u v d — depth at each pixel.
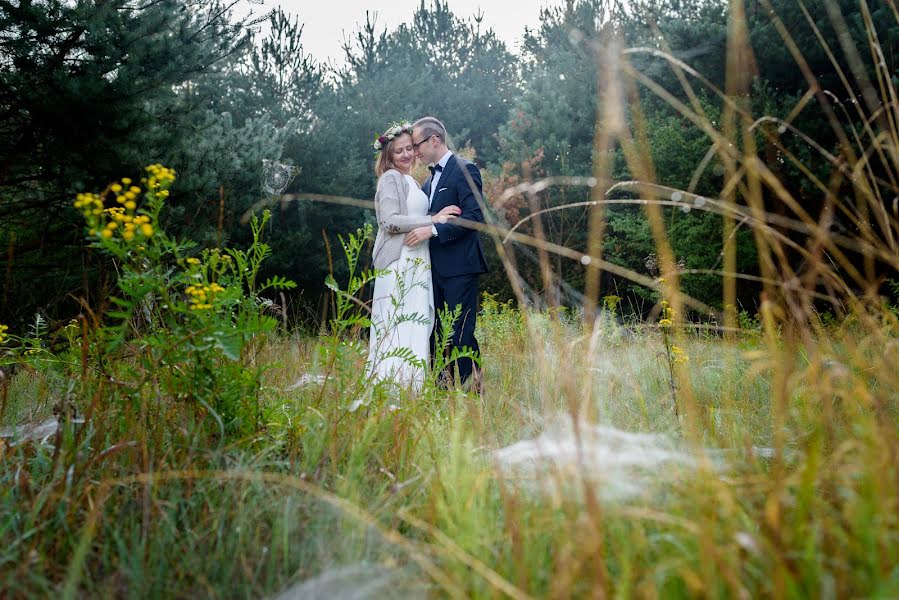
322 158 15.10
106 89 5.41
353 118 17.38
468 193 3.64
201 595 1.13
